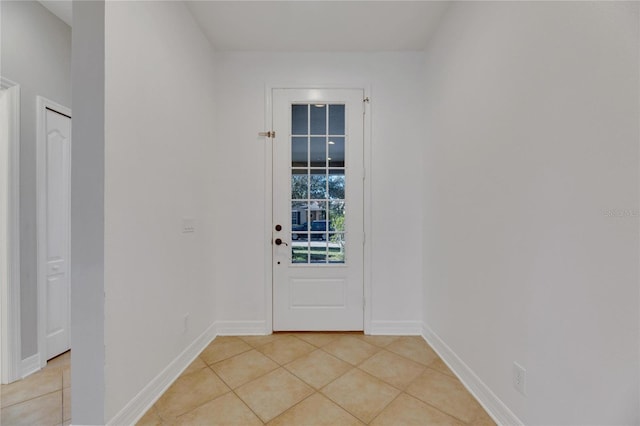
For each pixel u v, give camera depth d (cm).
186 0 197
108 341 127
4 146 184
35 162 201
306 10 209
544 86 118
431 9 208
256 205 257
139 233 150
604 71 94
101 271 125
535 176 123
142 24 154
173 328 183
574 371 104
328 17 216
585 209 100
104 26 126
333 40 243
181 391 170
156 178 166
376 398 164
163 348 171
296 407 156
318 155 261
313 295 258
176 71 189
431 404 159
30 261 197
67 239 229
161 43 172
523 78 130
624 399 88
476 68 170
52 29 216
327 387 174
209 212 240
